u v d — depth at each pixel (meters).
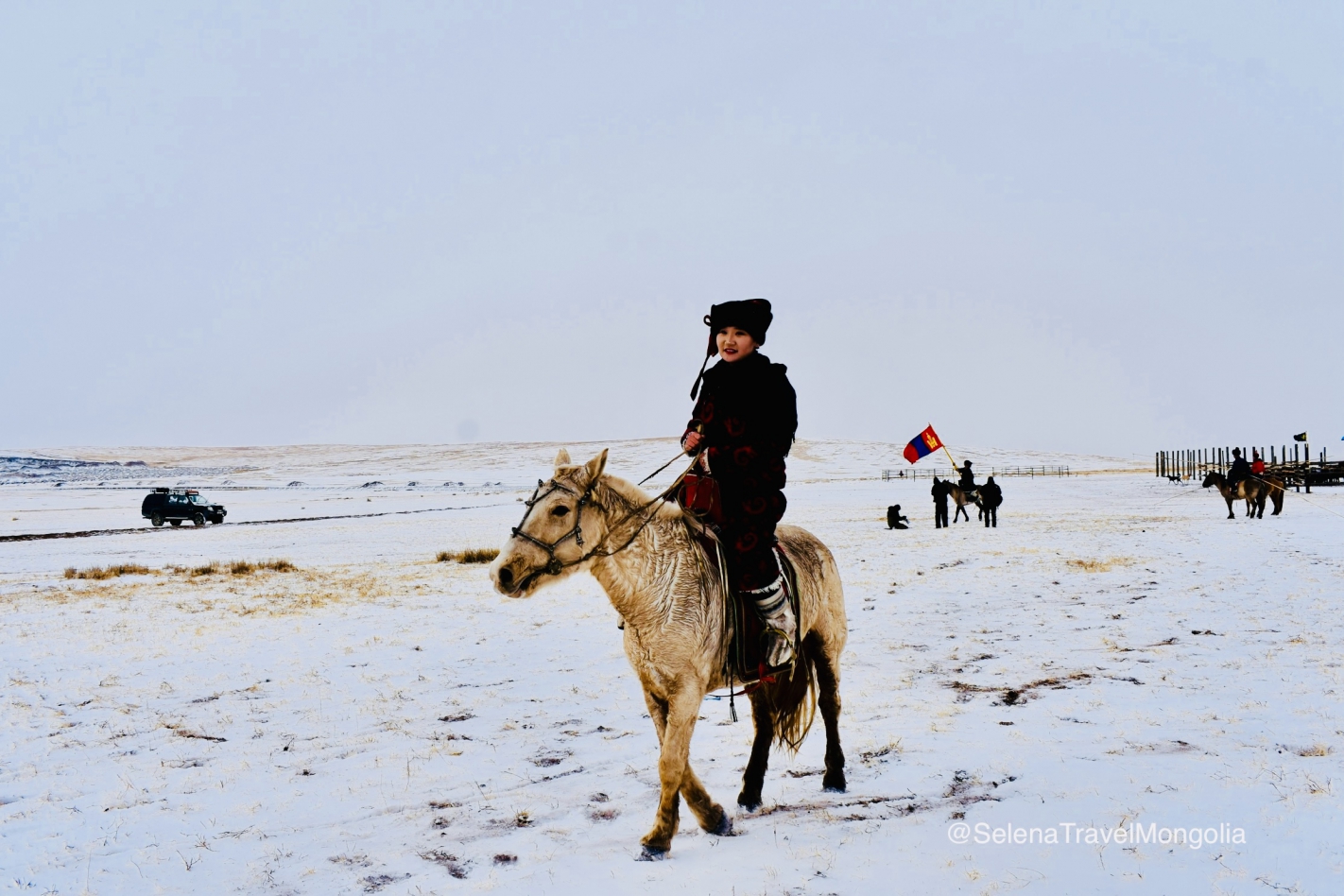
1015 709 6.77
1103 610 11.59
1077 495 55.19
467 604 15.01
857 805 4.83
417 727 7.22
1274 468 49.94
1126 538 22.95
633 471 115.69
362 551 28.28
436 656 10.38
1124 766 5.19
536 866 4.24
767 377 4.50
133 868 4.51
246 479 129.12
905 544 23.44
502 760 6.13
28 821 5.28
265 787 5.78
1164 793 4.68
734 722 6.82
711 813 4.49
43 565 24.73
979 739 5.94
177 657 10.65
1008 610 12.02
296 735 7.12
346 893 4.07
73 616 14.23
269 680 9.33
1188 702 6.66
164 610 14.88
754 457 4.39
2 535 39.28
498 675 9.21
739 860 4.15
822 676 5.18
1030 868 3.87
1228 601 11.71
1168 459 84.00
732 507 4.43
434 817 5.05
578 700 7.91
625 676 8.91
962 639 10.00
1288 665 7.77
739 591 4.39
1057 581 14.77
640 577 4.14
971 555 19.86
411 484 104.50
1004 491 63.59
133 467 173.38
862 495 63.31
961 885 3.75
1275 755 5.25
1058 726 6.19
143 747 6.92
